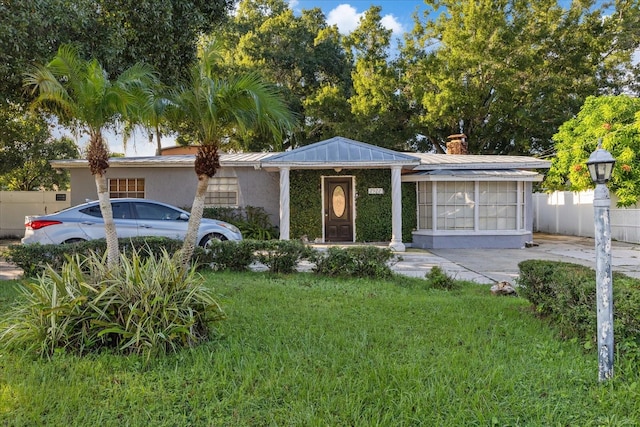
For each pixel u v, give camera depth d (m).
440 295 6.66
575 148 16.52
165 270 4.30
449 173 13.95
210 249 8.29
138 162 14.35
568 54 23.12
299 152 13.05
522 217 14.56
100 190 5.19
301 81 28.39
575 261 10.88
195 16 10.59
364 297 6.27
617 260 10.82
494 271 9.50
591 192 17.27
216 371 3.45
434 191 14.20
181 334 3.97
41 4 7.75
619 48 23.83
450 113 23.14
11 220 17.34
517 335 4.47
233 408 2.92
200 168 5.31
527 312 5.42
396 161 12.77
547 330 4.64
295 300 6.00
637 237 14.59
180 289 4.27
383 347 4.07
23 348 3.88
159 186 14.88
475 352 3.92
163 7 9.65
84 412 2.84
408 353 3.91
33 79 5.16
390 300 6.07
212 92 5.09
